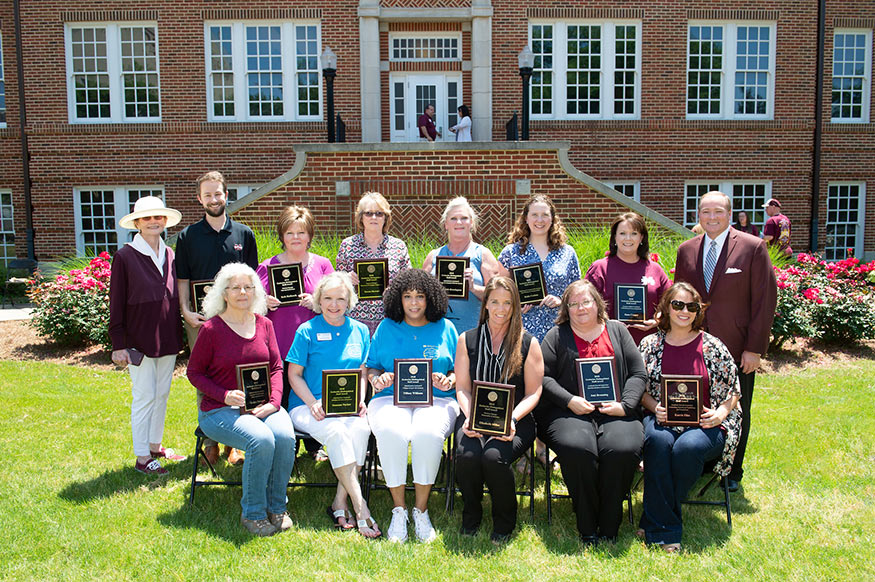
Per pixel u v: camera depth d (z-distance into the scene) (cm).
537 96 1402
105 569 322
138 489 418
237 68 1377
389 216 462
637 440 356
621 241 442
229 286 385
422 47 1391
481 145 948
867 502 396
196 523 372
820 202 1483
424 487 365
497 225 961
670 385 367
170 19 1362
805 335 816
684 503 376
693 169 1424
